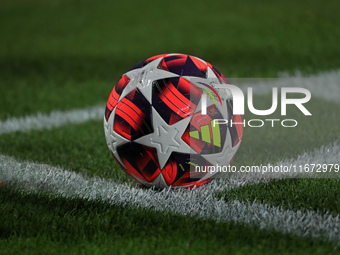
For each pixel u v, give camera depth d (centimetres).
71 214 300
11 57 1003
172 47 1007
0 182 352
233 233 266
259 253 245
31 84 809
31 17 1427
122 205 315
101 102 693
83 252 252
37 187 350
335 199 312
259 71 805
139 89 304
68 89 771
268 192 330
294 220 284
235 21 1191
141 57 955
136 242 260
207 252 247
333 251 249
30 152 461
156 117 300
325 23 1106
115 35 1159
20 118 622
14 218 291
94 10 1444
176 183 321
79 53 1016
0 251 256
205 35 1091
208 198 323
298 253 246
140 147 309
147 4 1464
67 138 520
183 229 273
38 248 258
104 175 387
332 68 802
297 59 867
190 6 1394
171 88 298
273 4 1323
